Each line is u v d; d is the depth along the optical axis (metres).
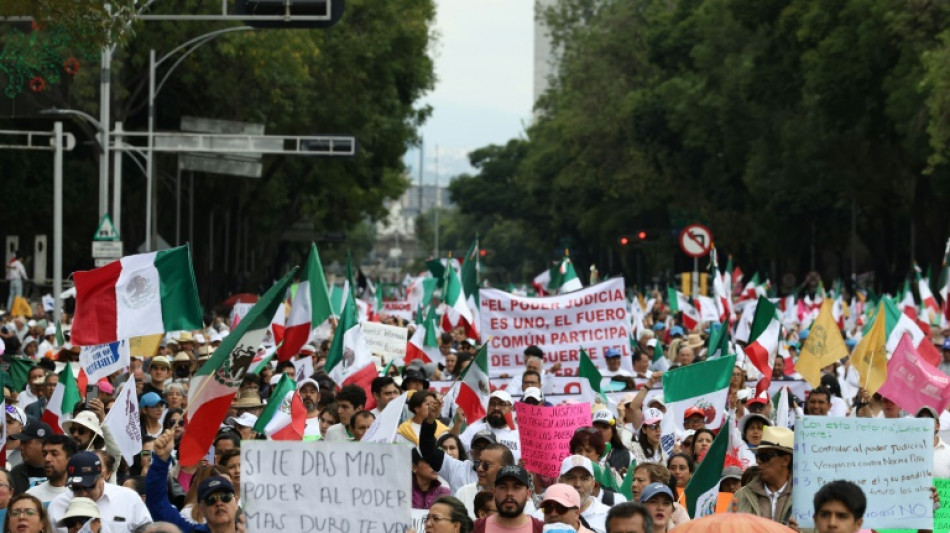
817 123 72.38
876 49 64.81
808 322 45.62
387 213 90.94
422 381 22.50
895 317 25.84
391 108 78.56
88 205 70.31
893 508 13.13
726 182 92.69
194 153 51.69
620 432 19.44
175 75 64.31
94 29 26.98
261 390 24.94
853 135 71.62
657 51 98.12
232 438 16.38
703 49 88.44
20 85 47.12
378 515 11.98
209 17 33.31
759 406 21.33
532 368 25.47
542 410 17.31
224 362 14.64
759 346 24.52
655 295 67.06
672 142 95.31
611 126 103.44
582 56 112.44
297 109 67.69
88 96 49.12
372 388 20.64
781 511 14.16
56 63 46.97
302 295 26.03
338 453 12.02
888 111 63.34
